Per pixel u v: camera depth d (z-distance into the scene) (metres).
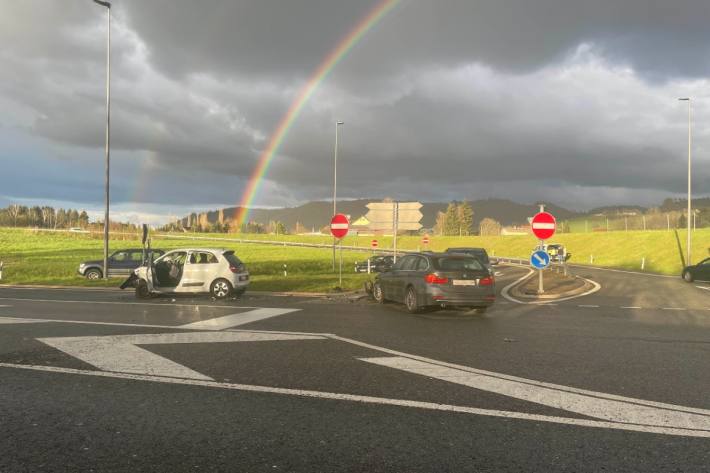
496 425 4.59
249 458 3.89
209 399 5.36
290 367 6.77
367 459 3.87
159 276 16.28
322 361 7.14
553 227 18.45
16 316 11.75
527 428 4.52
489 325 10.89
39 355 7.40
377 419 4.75
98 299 16.16
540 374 6.46
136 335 9.09
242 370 6.59
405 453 3.97
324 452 3.99
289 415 4.86
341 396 5.46
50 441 4.22
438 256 13.02
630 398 5.43
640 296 18.80
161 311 12.82
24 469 3.70
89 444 4.16
